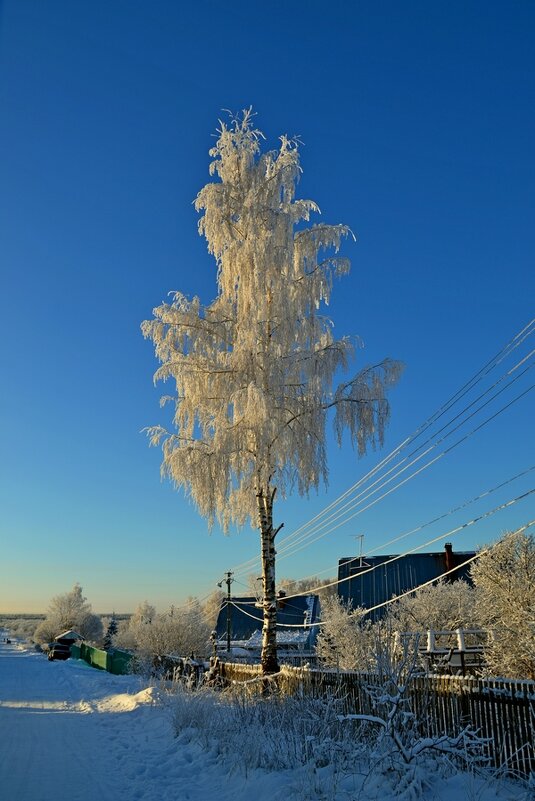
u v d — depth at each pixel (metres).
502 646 13.50
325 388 16.70
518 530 14.41
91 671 37.56
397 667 8.30
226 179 18.03
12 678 31.39
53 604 93.12
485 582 14.76
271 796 7.39
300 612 43.97
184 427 17.28
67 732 13.60
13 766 9.85
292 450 16.20
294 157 17.75
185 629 35.47
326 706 9.66
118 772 9.45
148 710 15.72
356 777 7.63
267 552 16.55
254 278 16.66
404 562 38.59
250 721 11.11
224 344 17.62
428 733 9.06
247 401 15.27
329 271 17.31
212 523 16.25
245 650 35.81
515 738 8.06
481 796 6.68
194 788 8.50
